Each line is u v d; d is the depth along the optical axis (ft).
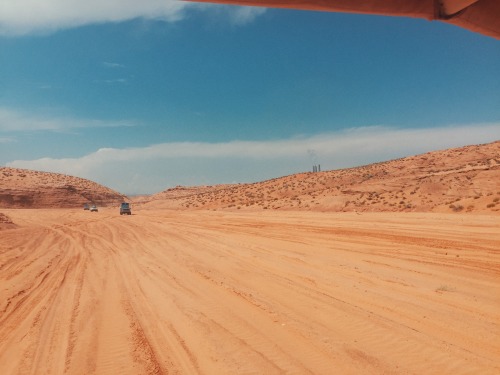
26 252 75.97
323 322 28.30
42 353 25.03
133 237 100.22
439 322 27.20
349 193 219.41
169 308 33.96
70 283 46.47
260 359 22.36
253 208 240.73
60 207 481.87
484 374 19.54
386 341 24.17
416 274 42.60
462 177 198.90
